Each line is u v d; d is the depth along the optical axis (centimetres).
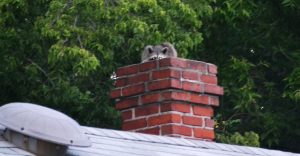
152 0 3884
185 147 2225
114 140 2069
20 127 1736
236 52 4841
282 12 4722
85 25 3931
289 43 4741
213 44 4875
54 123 1755
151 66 2614
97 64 3750
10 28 4050
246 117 4756
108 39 3934
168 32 4031
